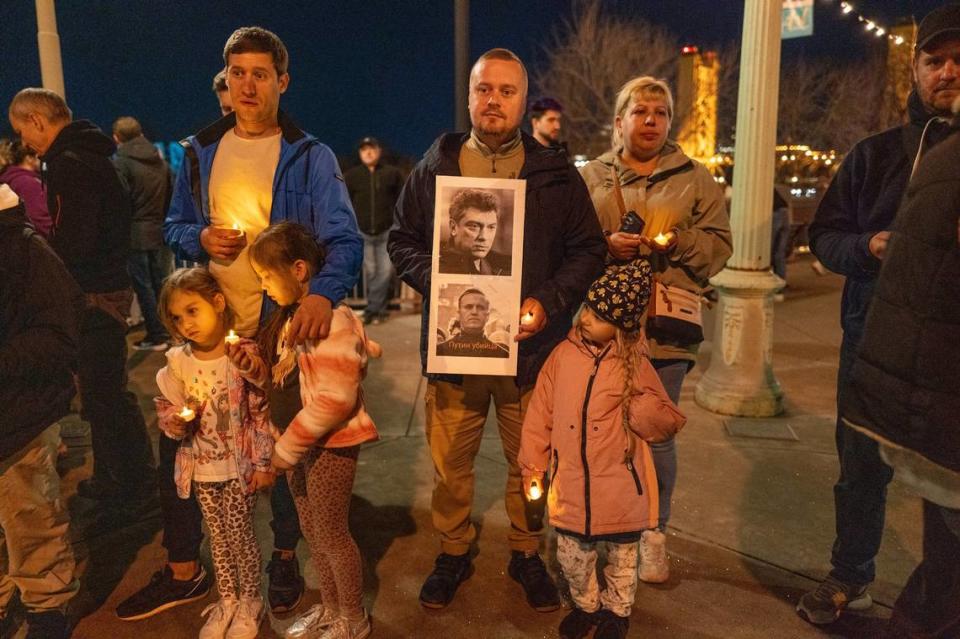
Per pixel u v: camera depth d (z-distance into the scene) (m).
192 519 2.80
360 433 2.43
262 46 2.59
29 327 2.33
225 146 2.70
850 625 2.73
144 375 5.88
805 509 3.66
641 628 2.72
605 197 2.94
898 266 1.64
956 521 1.75
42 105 3.27
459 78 5.53
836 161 24.53
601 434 2.41
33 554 2.45
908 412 1.63
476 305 2.54
